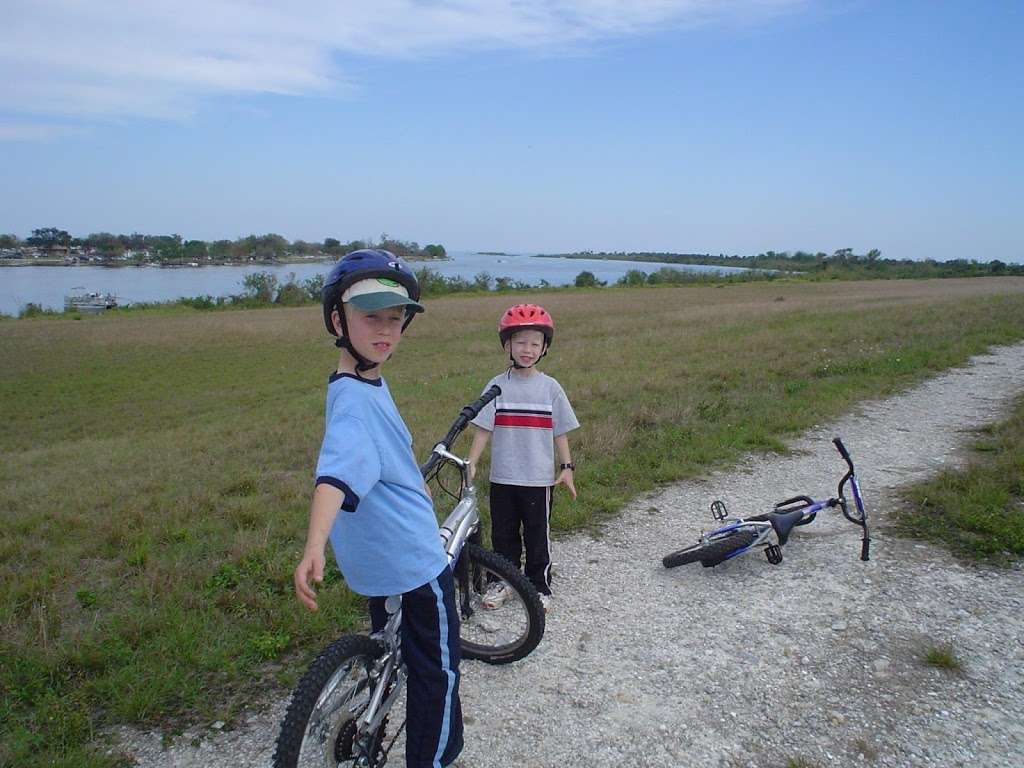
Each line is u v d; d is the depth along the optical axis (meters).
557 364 13.82
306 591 1.77
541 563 3.80
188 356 24.94
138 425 14.59
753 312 26.80
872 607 3.66
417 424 8.62
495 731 2.81
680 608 3.76
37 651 3.28
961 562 4.11
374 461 2.01
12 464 9.84
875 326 16.62
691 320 24.84
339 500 1.89
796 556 4.33
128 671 3.11
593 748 2.70
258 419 11.71
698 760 2.62
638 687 3.07
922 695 2.94
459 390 11.49
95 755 2.64
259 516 5.33
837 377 10.38
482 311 38.31
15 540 5.19
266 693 3.05
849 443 6.94
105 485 6.92
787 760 2.61
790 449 6.80
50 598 4.02
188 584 4.01
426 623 2.30
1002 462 5.56
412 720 2.35
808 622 3.55
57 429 14.55
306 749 2.13
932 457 6.32
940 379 10.11
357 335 2.11
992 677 3.04
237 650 3.33
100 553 4.85
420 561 2.22
